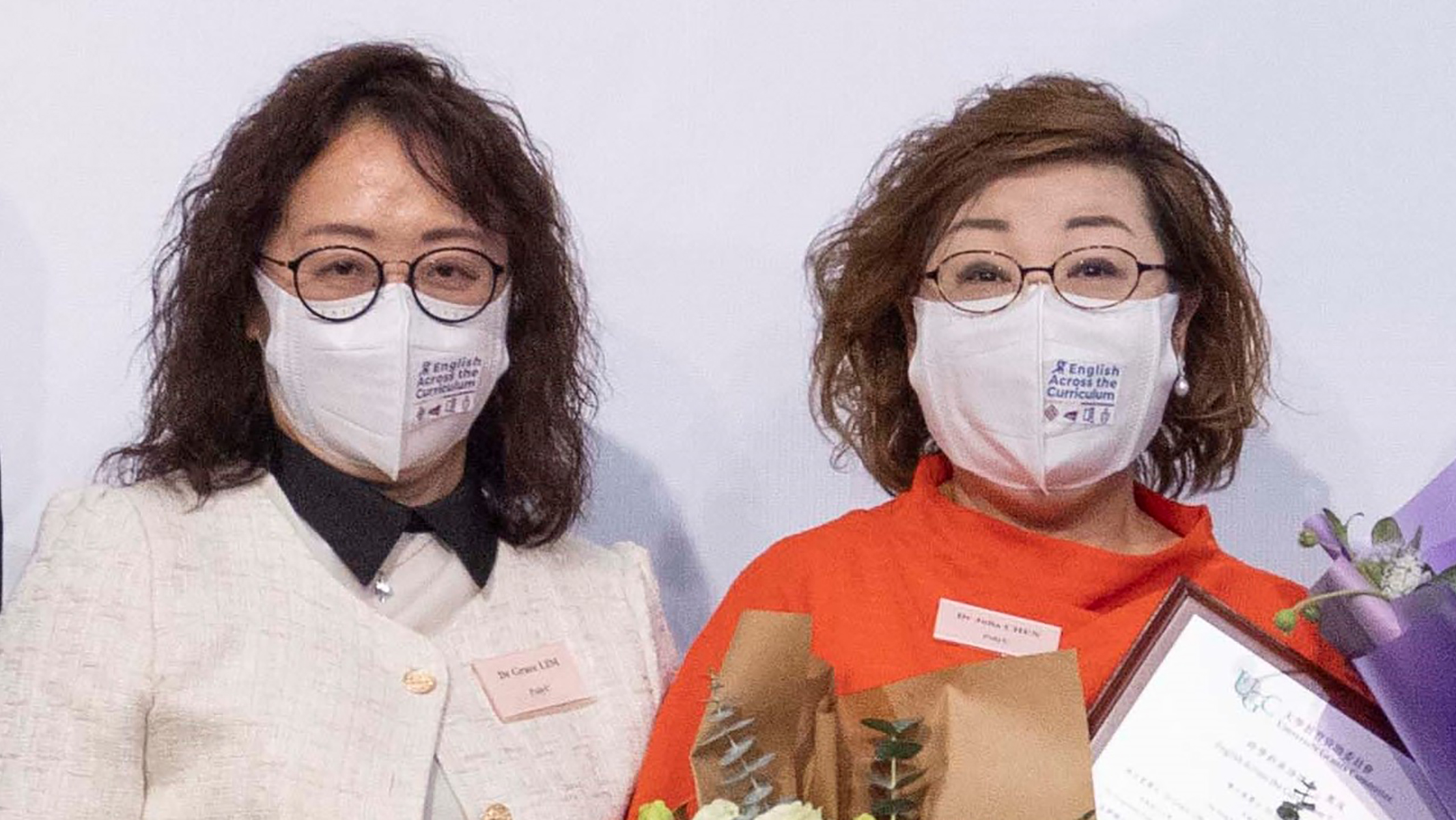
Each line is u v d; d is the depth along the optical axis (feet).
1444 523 5.88
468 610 6.01
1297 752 5.44
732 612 6.27
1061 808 5.10
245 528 5.73
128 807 5.21
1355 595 5.41
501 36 7.88
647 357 7.97
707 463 7.97
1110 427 5.88
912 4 7.89
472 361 5.86
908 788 5.25
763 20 7.95
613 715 6.02
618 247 7.95
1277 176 7.78
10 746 5.12
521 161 6.14
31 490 7.56
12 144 7.59
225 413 5.91
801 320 7.93
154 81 7.66
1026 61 7.88
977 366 5.93
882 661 5.91
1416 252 7.75
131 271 7.61
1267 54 7.79
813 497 7.93
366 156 5.76
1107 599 5.97
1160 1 7.82
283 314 5.73
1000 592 5.98
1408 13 7.75
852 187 7.91
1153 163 6.10
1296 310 7.77
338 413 5.74
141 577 5.41
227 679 5.37
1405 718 5.30
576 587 6.28
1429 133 7.75
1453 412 7.72
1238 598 6.04
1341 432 7.76
